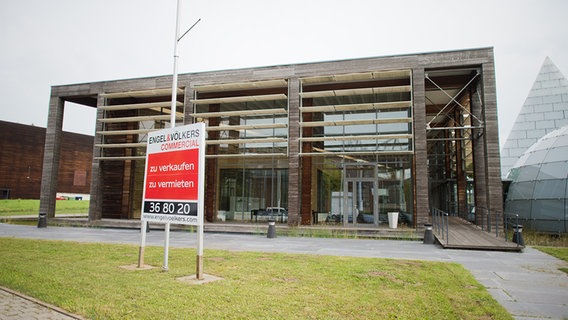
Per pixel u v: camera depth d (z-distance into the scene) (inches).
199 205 357.7
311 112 984.3
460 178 1134.4
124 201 1122.7
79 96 1133.1
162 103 1031.6
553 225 882.8
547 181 932.6
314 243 689.0
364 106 901.8
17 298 278.4
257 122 1026.7
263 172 1003.3
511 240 668.1
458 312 253.4
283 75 948.6
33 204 1942.7
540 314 261.7
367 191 924.6
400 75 912.3
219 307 253.9
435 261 466.6
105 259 453.7
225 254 506.3
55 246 564.7
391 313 247.0
